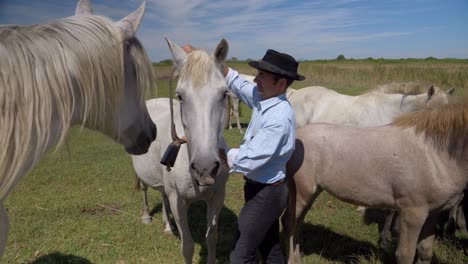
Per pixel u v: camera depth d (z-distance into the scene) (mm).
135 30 1524
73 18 1405
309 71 24875
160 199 5355
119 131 1525
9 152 1192
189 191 2701
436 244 3576
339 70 23766
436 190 2660
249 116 13375
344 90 16516
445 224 4117
